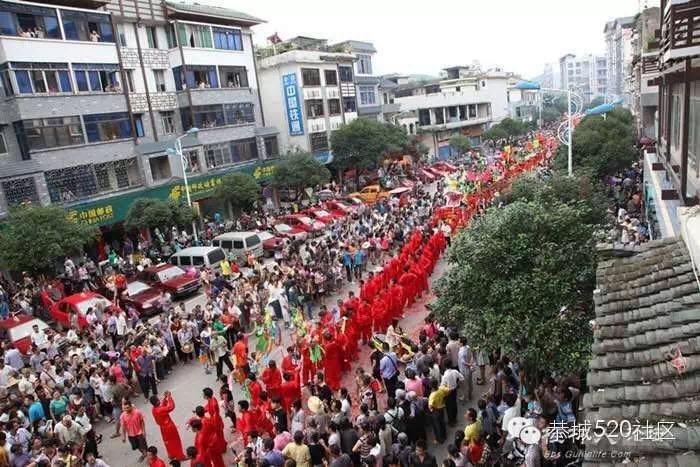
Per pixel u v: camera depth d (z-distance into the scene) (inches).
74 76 1274.6
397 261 872.9
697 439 198.4
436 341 536.1
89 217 1229.1
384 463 384.2
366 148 1830.7
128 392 568.1
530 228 414.0
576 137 1199.6
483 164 1660.9
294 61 1838.1
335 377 571.5
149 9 1480.1
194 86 1566.2
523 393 452.4
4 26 1152.8
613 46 4111.7
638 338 261.7
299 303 799.1
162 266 1034.1
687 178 444.8
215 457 444.8
